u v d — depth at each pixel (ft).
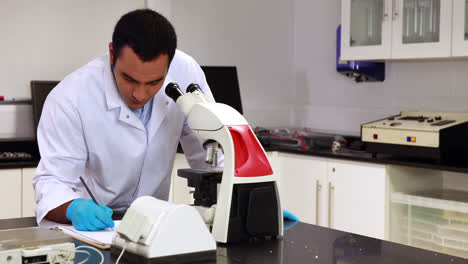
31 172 10.34
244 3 14.16
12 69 11.37
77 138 5.70
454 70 11.75
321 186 11.67
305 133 13.56
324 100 14.49
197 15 13.34
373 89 13.32
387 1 11.41
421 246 10.39
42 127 5.65
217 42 13.74
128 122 5.80
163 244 3.96
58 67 11.83
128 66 4.76
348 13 12.17
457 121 10.65
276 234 4.78
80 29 11.98
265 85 14.74
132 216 4.19
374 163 10.68
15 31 11.32
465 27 10.27
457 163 9.99
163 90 6.10
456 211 9.86
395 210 10.70
